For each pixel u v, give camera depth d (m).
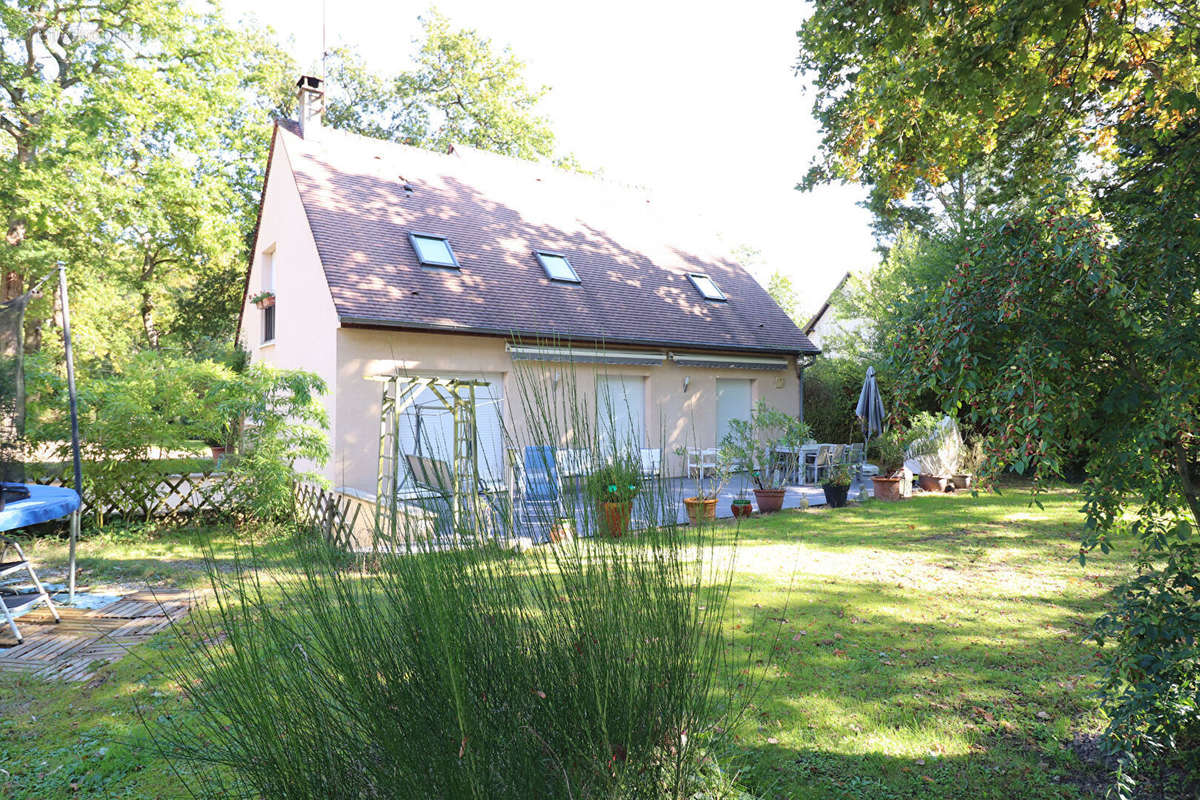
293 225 13.52
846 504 11.38
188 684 1.69
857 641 4.75
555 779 1.71
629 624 1.96
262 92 24.06
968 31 4.76
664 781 1.92
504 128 25.05
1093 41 5.05
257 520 8.47
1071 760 3.16
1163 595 2.80
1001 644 4.70
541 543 2.05
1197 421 2.69
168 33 18.28
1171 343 2.57
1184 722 2.77
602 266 15.92
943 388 3.18
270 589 1.89
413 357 11.85
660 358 14.59
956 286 3.03
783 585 6.23
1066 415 2.88
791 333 17.58
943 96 5.06
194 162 19.41
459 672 1.63
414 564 1.81
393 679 1.69
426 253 13.17
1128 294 2.68
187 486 10.47
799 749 3.23
